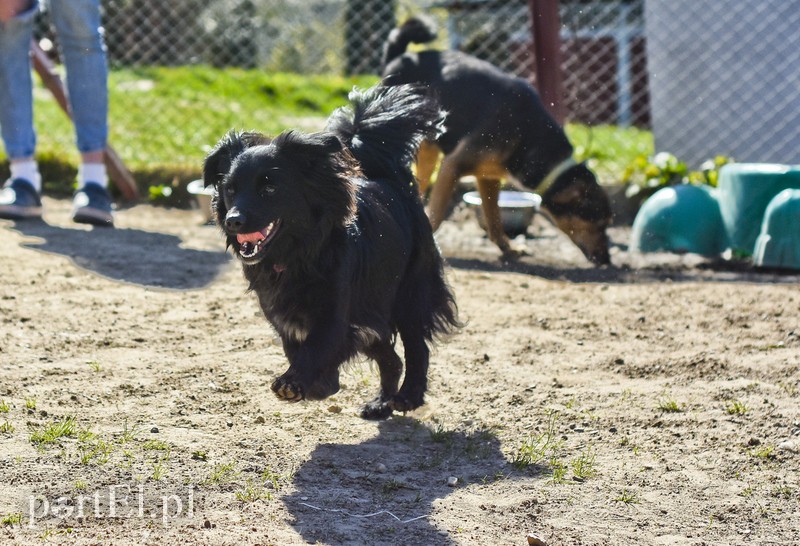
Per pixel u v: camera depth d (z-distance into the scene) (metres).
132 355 4.64
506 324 5.42
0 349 4.59
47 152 9.10
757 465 3.67
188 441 3.68
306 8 16.67
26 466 3.32
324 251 3.67
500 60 12.01
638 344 5.12
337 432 3.92
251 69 15.60
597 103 12.73
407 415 4.16
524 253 7.27
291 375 3.51
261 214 3.51
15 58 7.20
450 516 3.17
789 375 4.58
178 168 8.92
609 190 8.57
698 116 9.16
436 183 6.77
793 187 7.00
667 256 7.14
